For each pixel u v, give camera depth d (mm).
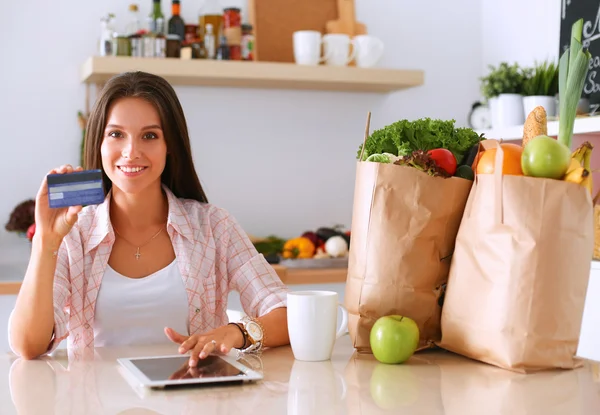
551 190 1186
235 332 1396
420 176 1293
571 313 1219
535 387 1129
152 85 1685
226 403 1044
